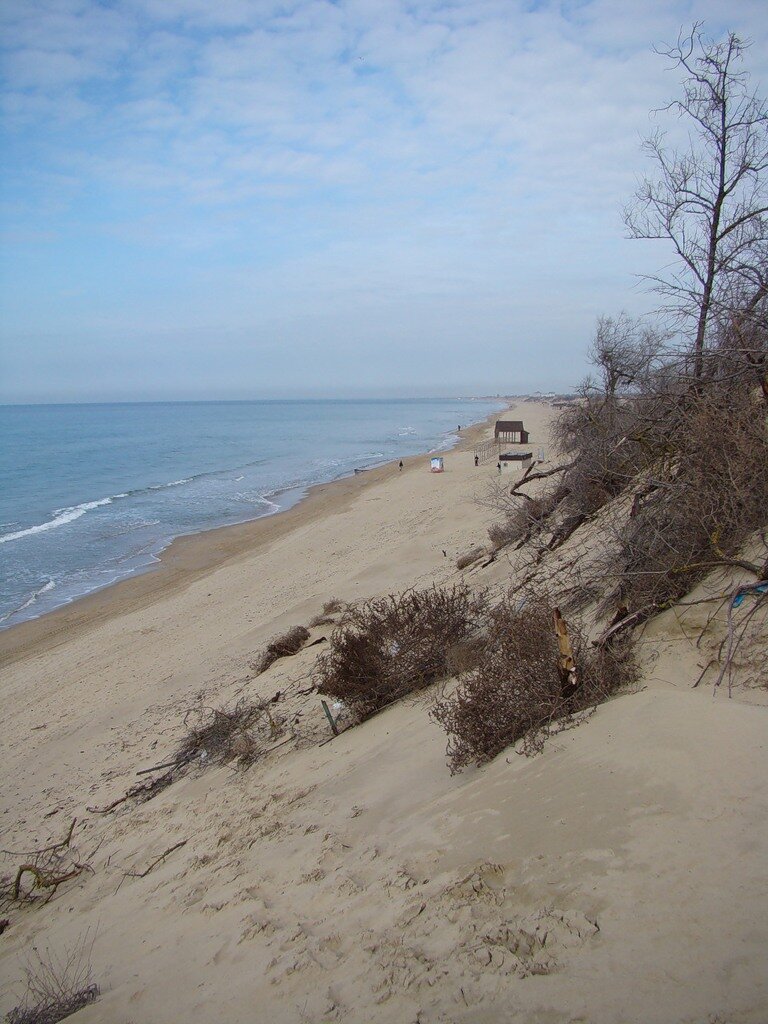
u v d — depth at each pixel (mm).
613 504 9625
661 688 4926
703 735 3953
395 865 4141
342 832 5109
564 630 5281
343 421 161875
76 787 10484
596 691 5203
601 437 10758
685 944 2602
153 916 5176
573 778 4086
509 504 15070
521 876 3416
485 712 5398
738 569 5781
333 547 26094
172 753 10289
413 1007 2801
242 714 10141
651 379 8625
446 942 3148
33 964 5266
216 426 146875
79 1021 3789
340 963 3342
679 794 3535
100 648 18672
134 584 25969
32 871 7293
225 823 6637
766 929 2539
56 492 51219
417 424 139875
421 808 4930
